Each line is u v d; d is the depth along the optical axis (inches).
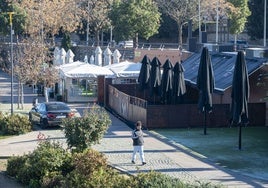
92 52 6437.0
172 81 3073.3
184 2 7037.4
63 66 4229.8
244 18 7367.1
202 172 1910.7
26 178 1731.1
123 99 3275.1
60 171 1702.8
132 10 6574.8
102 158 1646.2
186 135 2659.9
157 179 1370.6
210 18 7372.1
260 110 2952.8
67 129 1921.8
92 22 7042.3
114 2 6727.4
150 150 2281.0
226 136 2635.3
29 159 1785.2
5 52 6461.6
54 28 5959.6
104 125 1942.7
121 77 3996.1
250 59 3112.7
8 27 6860.2
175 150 2288.4
